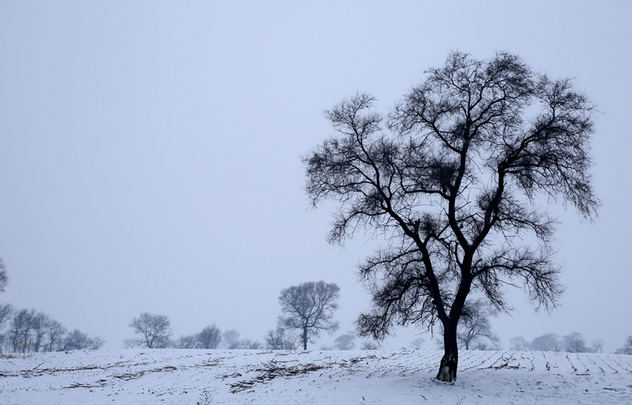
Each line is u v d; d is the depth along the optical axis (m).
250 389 21.55
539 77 21.84
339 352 39.38
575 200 21.22
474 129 22.56
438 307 21.30
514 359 30.36
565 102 21.11
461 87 22.80
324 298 74.62
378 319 22.64
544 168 21.16
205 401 19.09
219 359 36.38
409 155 22.69
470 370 24.47
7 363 35.41
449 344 20.91
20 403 20.94
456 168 22.39
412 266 22.81
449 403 17.39
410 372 24.28
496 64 22.38
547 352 35.44
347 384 21.03
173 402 19.86
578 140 21.05
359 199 23.45
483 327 60.75
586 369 24.19
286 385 21.70
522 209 21.47
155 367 32.41
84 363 36.09
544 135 21.14
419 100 22.98
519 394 18.30
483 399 17.80
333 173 23.84
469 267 21.42
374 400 18.12
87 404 20.44
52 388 25.02
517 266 20.97
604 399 16.97
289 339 77.69
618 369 23.95
